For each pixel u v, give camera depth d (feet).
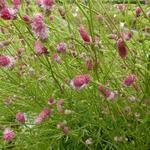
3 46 1.76
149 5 1.55
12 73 1.84
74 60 1.69
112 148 1.51
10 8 1.37
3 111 1.83
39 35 1.33
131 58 1.49
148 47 1.70
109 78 1.47
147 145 1.48
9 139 1.40
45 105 1.63
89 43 1.36
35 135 1.58
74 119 1.56
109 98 1.34
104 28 1.73
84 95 1.58
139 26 1.69
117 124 1.49
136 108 1.48
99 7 1.61
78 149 1.60
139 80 1.47
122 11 1.76
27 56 1.85
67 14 1.76
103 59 1.55
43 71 1.79
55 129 1.56
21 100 1.74
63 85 1.57
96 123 1.51
